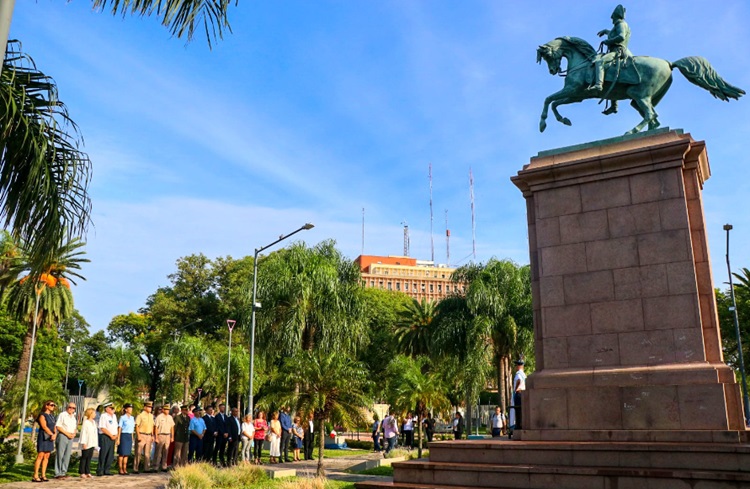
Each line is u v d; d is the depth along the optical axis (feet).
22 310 126.82
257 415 70.33
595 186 36.09
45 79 28.84
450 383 119.75
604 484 26.08
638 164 34.91
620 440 30.60
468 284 125.39
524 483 27.71
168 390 173.68
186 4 26.17
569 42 40.75
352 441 119.75
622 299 33.96
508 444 30.30
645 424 30.96
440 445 31.86
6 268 123.75
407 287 442.91
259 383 141.38
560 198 36.94
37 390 123.85
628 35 39.17
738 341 108.27
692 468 26.11
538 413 33.76
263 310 105.09
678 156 33.99
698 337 31.65
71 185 28.96
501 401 121.49
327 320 105.19
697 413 29.96
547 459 29.04
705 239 33.24
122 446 53.31
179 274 210.38
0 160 27.53
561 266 36.04
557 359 34.94
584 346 34.37
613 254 34.76
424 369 147.02
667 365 31.86
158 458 57.36
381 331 165.68
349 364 56.85
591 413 32.35
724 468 25.55
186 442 58.29
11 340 145.89
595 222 35.63
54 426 48.16
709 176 37.86
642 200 34.60
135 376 180.14
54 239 28.25
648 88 37.65
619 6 39.50
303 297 103.60
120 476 51.37
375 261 458.09
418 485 29.35
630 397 31.63
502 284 119.14
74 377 232.12
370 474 57.00
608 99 39.65
